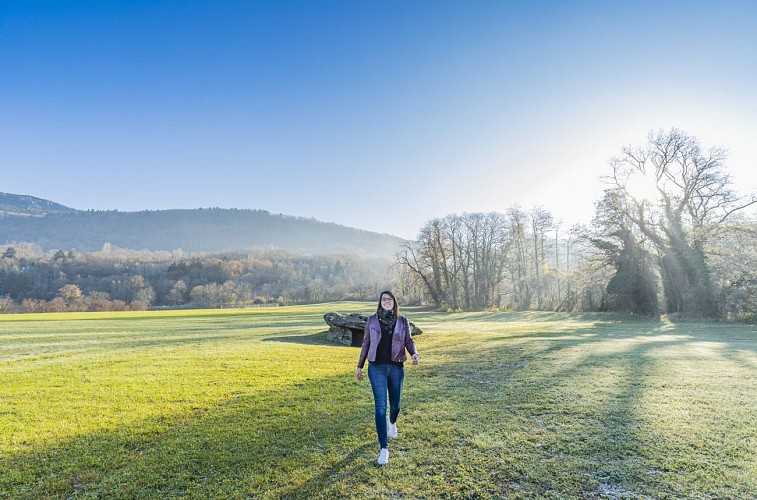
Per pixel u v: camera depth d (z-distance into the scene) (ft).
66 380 32.37
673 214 118.93
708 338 63.93
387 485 14.98
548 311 166.50
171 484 15.33
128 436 20.11
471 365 37.76
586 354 42.98
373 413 23.17
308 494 14.48
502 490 14.51
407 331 18.79
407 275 252.62
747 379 30.45
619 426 20.39
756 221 109.70
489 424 20.95
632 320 115.65
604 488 14.52
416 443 18.61
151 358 43.16
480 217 202.28
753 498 13.73
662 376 31.60
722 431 19.49
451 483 15.03
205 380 32.24
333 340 62.03
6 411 24.29
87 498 14.52
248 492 14.67
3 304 252.42
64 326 88.53
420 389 28.55
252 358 43.14
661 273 122.93
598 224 130.11
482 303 204.95
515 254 204.33
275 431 20.43
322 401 25.85
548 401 24.94
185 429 20.88
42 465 17.02
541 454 17.26
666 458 16.67
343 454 17.63
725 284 107.96
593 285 144.15
